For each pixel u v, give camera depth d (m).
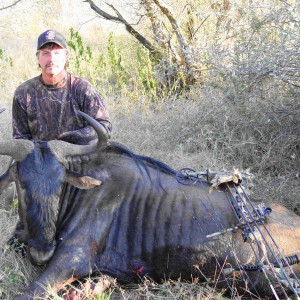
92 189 2.49
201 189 2.57
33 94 2.81
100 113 2.78
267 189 3.34
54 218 2.28
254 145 3.82
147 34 5.93
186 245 2.44
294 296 2.37
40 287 2.33
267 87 3.90
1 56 5.36
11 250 2.70
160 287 2.47
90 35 7.86
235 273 2.38
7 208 3.21
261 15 4.00
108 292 2.47
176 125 4.25
